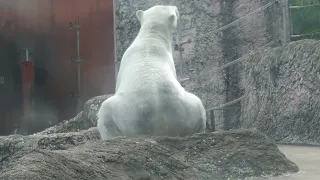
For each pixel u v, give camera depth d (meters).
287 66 11.59
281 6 13.81
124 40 15.96
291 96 11.34
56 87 19.77
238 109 14.66
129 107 7.60
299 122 10.97
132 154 6.10
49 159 5.25
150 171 5.97
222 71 14.94
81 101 19.36
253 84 12.69
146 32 8.34
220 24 15.09
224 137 6.99
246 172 6.52
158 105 7.57
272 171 6.61
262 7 14.06
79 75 19.36
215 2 15.12
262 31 14.73
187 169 6.30
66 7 19.52
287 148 9.97
